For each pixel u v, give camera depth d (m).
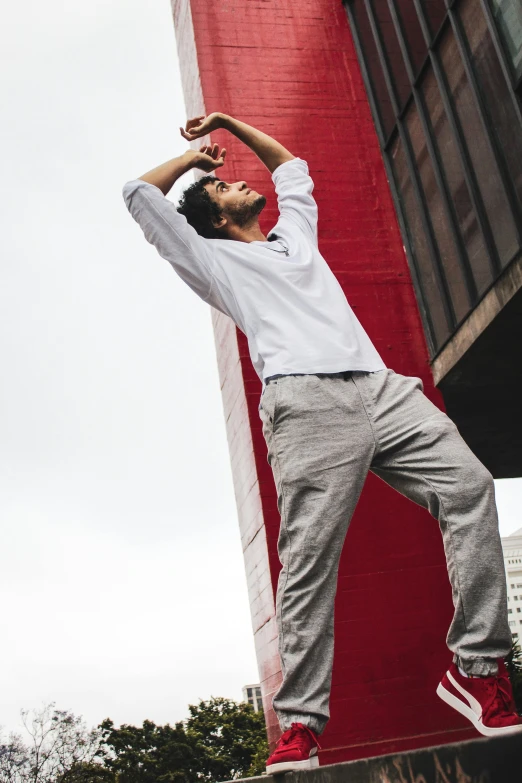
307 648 2.15
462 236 5.92
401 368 6.04
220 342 6.21
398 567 5.16
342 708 4.75
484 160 5.66
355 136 6.75
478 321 5.61
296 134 6.59
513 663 18.03
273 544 5.02
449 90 6.14
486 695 2.05
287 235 2.82
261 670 5.43
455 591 2.14
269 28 6.92
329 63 6.99
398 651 4.94
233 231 2.92
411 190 6.44
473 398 6.64
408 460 2.26
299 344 2.38
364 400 2.32
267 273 2.55
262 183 6.12
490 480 2.16
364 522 5.25
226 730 46.25
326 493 2.22
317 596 2.18
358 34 7.15
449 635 2.15
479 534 2.12
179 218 2.59
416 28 6.56
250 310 2.52
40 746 37.19
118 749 42.56
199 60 6.61
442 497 2.18
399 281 6.31
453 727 4.79
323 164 6.56
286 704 2.14
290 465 2.26
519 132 5.28
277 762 2.04
